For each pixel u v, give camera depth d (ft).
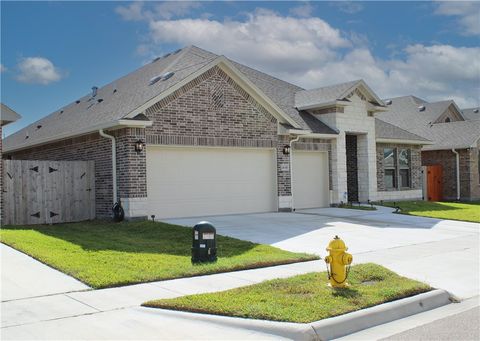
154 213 55.06
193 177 58.08
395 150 86.33
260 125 62.95
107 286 26.81
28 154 79.82
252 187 63.26
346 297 24.35
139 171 52.85
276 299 23.88
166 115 54.70
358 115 77.87
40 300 24.43
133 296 25.14
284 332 20.24
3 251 36.45
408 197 88.02
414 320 23.20
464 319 22.99
